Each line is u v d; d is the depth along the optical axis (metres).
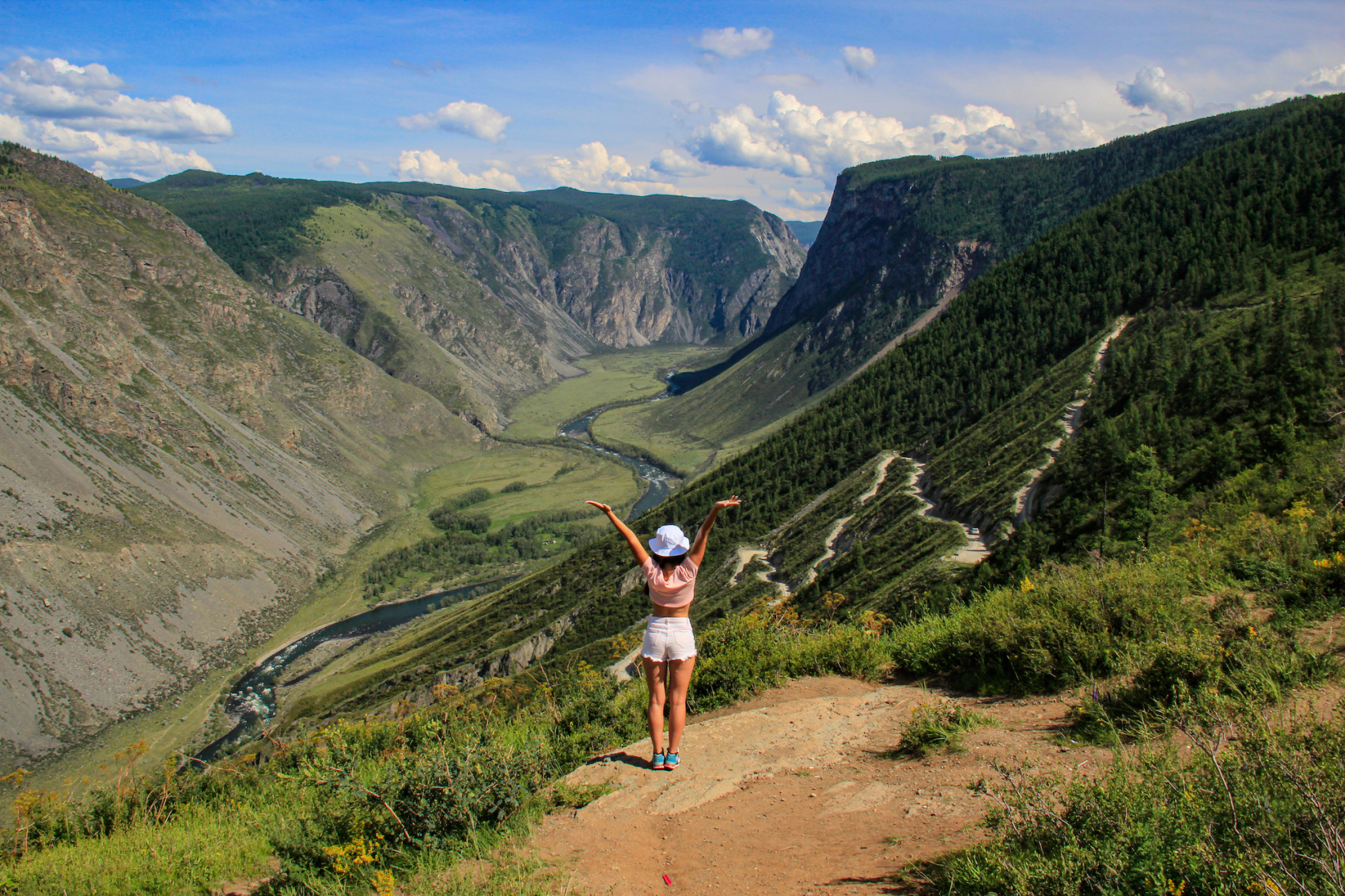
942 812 6.14
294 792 10.48
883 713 9.23
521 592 103.75
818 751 8.23
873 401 134.00
